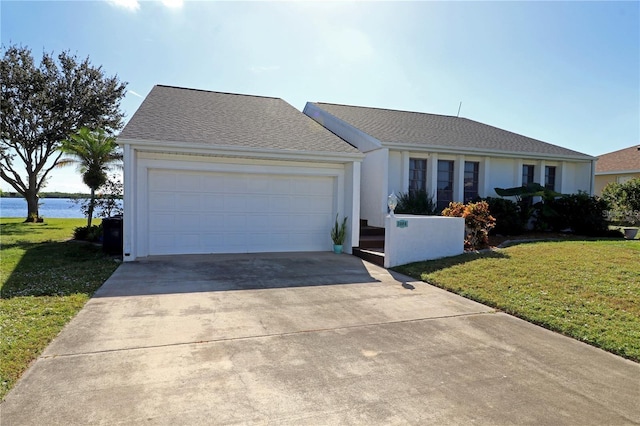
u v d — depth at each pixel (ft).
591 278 21.25
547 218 42.70
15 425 8.50
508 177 45.44
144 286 21.03
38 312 15.93
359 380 11.03
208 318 16.08
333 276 24.88
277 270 26.23
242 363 11.95
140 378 10.80
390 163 39.63
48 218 80.07
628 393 10.64
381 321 16.40
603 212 42.39
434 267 26.04
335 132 46.44
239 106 40.78
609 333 14.71
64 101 65.92
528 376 11.54
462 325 16.06
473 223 31.96
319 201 35.60
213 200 32.30
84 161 41.78
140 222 30.01
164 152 29.53
